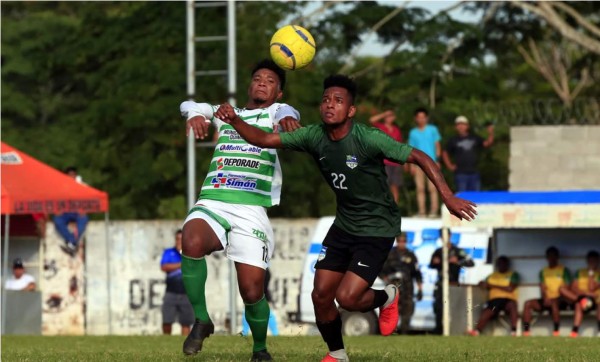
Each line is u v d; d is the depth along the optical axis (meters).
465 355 33.34
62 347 44.06
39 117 141.00
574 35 111.88
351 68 117.12
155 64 111.06
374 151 26.75
